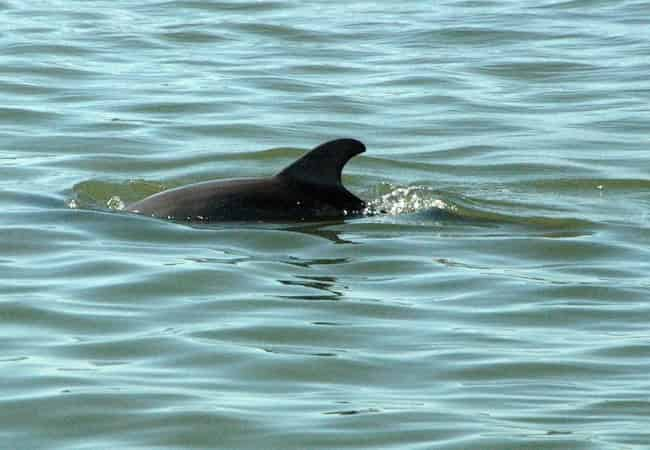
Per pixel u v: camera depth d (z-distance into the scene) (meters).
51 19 120.00
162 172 79.31
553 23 119.56
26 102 93.75
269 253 62.12
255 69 103.88
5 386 46.66
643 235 66.19
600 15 122.31
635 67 104.25
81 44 110.69
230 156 82.50
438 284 58.31
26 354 49.72
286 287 57.38
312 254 62.12
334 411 44.94
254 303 55.25
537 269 60.78
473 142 86.06
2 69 102.06
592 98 96.44
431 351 50.50
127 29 116.44
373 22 120.56
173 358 49.44
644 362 49.50
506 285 58.28
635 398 46.22
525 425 43.91
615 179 77.31
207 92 97.12
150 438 43.09
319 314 54.19
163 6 126.56
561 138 86.81
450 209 70.25
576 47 111.06
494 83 100.88
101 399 45.62
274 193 68.38
